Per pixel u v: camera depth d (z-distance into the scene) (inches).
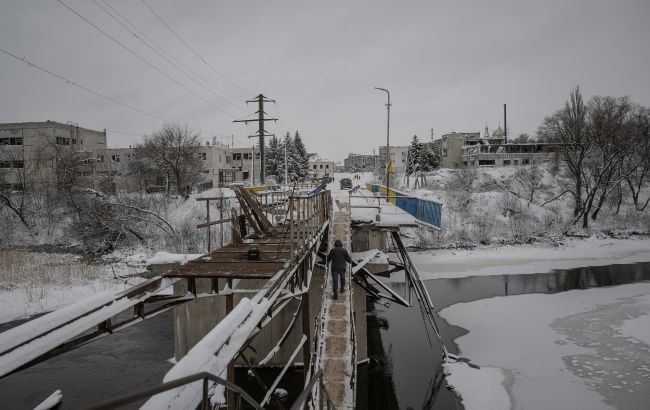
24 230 1600.6
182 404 124.6
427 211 680.4
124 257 1350.9
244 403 541.6
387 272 698.8
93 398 542.9
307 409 239.8
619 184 1851.6
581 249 1477.6
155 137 1935.3
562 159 2054.6
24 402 540.1
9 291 949.2
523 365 613.3
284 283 277.7
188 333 619.5
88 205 1507.1
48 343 183.2
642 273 1174.3
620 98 1931.6
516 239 1576.0
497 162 2706.7
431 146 3415.4
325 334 339.0
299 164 3142.2
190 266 318.0
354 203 973.8
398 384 583.5
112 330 234.1
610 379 565.0
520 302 920.9
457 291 1031.6
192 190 2064.5
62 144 2174.0
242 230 498.3
